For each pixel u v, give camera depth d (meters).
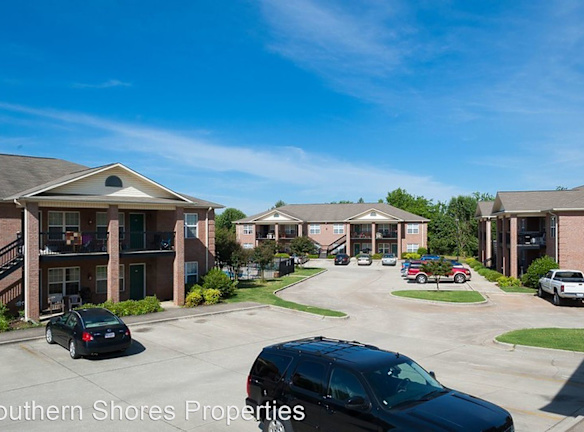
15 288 23.41
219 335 18.92
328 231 69.69
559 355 15.65
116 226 23.78
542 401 10.91
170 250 25.89
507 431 6.79
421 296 29.72
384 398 7.22
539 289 30.20
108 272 23.67
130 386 12.46
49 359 15.27
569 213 32.41
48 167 28.89
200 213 29.81
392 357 8.36
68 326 15.85
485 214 52.12
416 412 6.89
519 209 36.09
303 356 8.54
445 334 19.31
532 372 13.52
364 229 69.62
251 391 9.23
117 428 9.64
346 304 27.53
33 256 21.31
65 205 22.52
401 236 66.12
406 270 44.53
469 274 38.47
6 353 16.08
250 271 45.62
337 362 7.97
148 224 28.34
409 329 20.36
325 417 7.68
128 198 24.59
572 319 22.69
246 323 21.44
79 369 14.09
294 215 69.50
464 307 26.34
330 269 51.88
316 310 24.06
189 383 12.70
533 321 22.17
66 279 25.03
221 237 35.09
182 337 18.56
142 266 28.00
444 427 6.45
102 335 15.03
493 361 14.88
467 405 7.23
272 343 17.56
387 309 25.75
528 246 37.31
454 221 76.88
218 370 13.98
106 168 24.39
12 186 24.55
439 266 32.00
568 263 32.44
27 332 18.98
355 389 7.50
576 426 9.03
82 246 24.05
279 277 42.16
